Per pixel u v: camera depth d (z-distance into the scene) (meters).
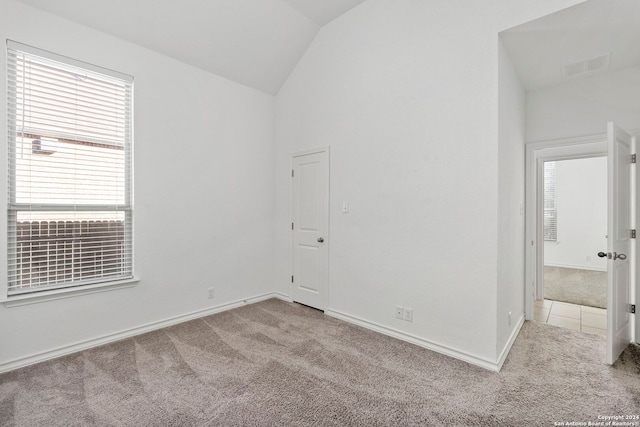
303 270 3.70
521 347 2.56
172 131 3.04
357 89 3.04
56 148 2.39
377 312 2.89
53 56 2.33
